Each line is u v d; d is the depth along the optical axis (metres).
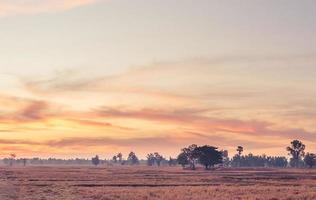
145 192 56.50
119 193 55.12
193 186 72.62
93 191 59.25
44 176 118.75
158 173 146.75
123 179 99.94
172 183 81.62
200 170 194.50
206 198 48.25
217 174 135.88
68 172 159.38
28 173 146.12
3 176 118.38
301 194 52.84
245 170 195.88
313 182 86.44
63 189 64.12
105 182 85.56
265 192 57.22
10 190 60.50
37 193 56.31
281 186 71.94
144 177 111.50
